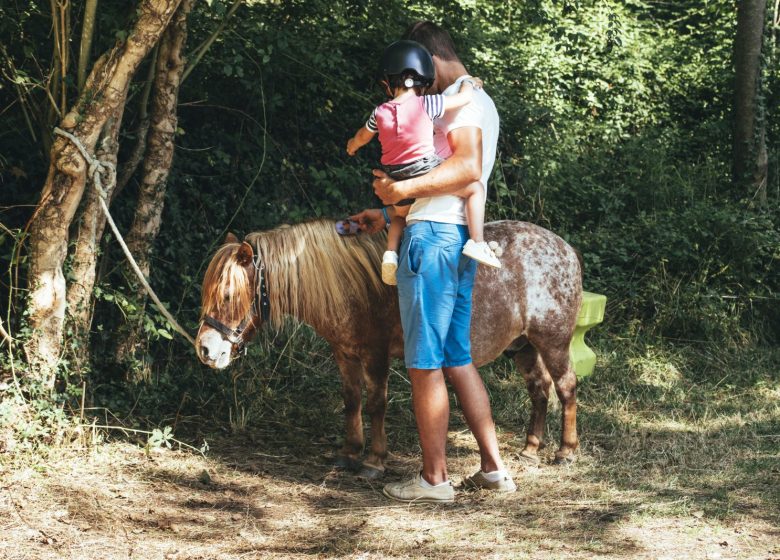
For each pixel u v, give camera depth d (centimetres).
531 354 498
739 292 802
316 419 555
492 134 411
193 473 445
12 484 402
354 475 455
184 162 635
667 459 489
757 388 654
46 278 457
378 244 444
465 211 393
